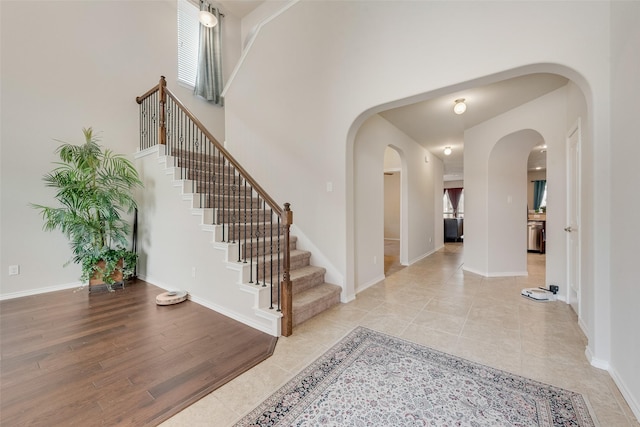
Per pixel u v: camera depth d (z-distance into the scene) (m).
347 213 3.32
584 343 2.28
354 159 3.69
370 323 2.70
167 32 4.82
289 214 2.44
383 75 2.88
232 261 2.83
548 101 3.46
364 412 1.52
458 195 11.28
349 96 3.17
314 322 2.71
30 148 3.46
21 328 2.51
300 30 3.65
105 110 4.09
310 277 3.20
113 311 2.92
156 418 1.47
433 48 2.55
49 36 3.58
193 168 4.06
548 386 1.74
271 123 4.03
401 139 4.98
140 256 4.18
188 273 3.31
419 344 2.27
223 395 1.66
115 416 1.48
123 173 3.88
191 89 5.21
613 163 1.79
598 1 1.86
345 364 1.99
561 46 1.98
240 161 4.48
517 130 3.85
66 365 1.93
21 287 3.41
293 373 1.88
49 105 3.60
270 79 4.04
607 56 1.83
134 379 1.79
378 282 4.18
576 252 2.85
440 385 1.75
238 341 2.31
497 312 2.96
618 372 1.72
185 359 2.03
